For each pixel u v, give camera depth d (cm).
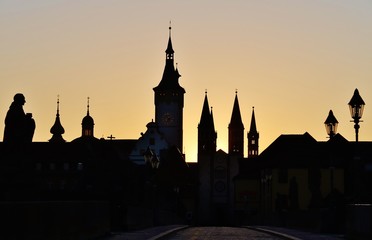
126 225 5297
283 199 10444
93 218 3878
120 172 10069
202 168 19962
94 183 10125
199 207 19750
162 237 4753
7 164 3862
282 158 12288
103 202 4262
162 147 19938
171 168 19138
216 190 19862
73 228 3303
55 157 14500
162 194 13588
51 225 2877
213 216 19800
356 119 4044
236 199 17138
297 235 4875
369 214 3388
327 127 4631
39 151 14588
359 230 3662
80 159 14412
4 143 3906
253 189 17062
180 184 19112
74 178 14375
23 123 3922
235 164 19962
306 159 12194
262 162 14862
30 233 2559
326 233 4897
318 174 7750
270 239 4797
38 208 2673
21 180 3881
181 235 5472
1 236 2211
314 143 12606
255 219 12512
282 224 7812
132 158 19925
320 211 5003
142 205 7544
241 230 7012
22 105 3975
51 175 14425
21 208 2447
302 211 6203
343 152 11194
